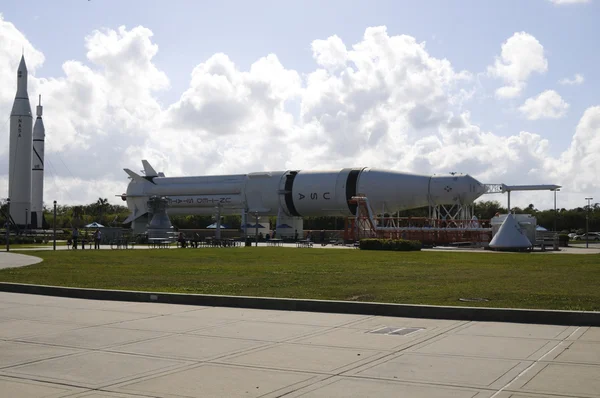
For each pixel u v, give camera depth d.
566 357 10.39
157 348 11.17
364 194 84.19
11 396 8.14
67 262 37.25
